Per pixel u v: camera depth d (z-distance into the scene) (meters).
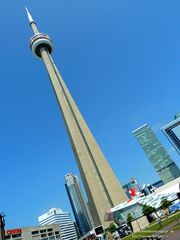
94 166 167.00
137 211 118.31
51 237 176.88
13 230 152.88
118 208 119.06
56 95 199.50
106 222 143.25
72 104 193.25
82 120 185.25
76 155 175.50
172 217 76.00
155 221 97.75
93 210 162.38
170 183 166.00
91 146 172.25
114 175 161.38
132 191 129.75
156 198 110.06
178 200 109.12
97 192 156.25
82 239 148.25
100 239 83.38
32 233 164.12
